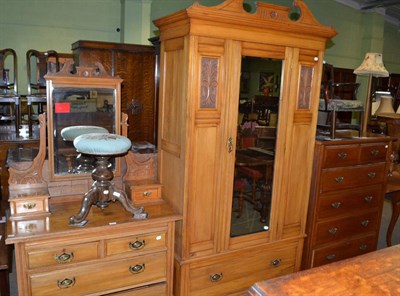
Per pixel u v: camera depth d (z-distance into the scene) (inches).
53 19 192.5
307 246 101.3
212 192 81.7
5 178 114.7
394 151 140.0
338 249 107.9
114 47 138.2
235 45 77.0
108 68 138.8
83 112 80.4
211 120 78.1
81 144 69.4
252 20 76.2
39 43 191.9
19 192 75.5
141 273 76.8
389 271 45.8
